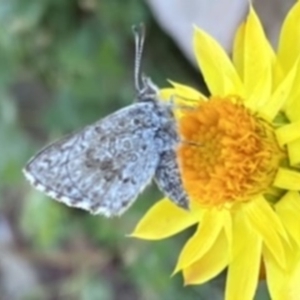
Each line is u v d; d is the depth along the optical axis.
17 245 0.28
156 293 0.24
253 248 0.16
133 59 0.24
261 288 0.18
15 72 0.25
